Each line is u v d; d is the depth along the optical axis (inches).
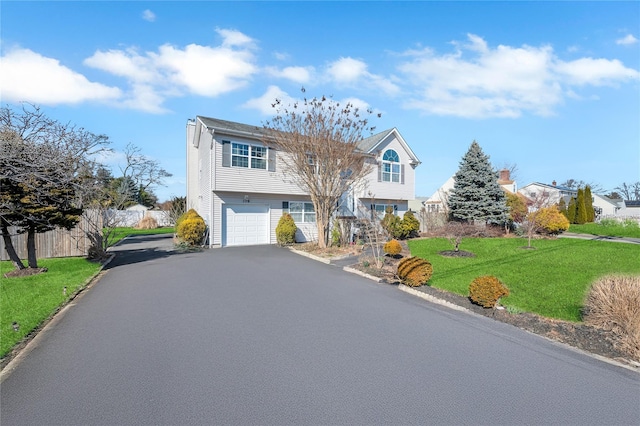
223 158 660.1
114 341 197.6
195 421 121.9
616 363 180.1
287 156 719.1
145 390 143.0
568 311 266.8
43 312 247.0
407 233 774.5
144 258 527.2
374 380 154.7
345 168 607.5
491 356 185.3
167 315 246.7
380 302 293.4
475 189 874.8
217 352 183.0
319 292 322.0
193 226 632.4
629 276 247.1
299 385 148.6
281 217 716.7
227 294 308.2
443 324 238.7
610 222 1035.9
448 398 140.5
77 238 545.6
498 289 266.7
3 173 289.9
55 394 139.8
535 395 144.4
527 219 745.0
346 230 680.4
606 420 127.0
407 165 955.3
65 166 340.8
